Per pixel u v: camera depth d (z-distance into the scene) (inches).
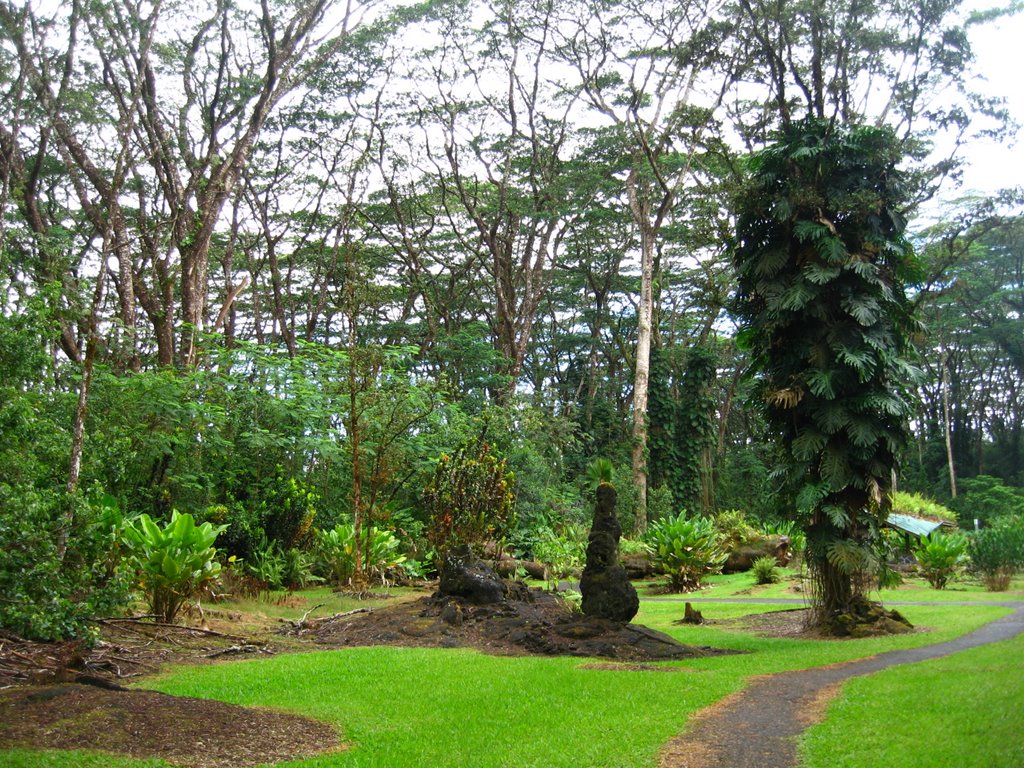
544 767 224.4
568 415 1638.8
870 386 500.7
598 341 2149.4
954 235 927.0
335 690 321.7
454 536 613.3
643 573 1027.9
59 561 330.0
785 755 225.5
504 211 1732.3
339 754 241.3
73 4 973.2
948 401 1441.9
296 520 735.7
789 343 523.2
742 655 415.5
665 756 230.1
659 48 1346.0
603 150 1630.2
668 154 1556.3
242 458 818.2
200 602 531.2
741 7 694.5
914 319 535.2
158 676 348.8
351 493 856.3
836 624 490.0
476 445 663.1
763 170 537.3
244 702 302.2
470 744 247.9
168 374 778.2
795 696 296.5
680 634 519.8
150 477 721.0
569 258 1999.3
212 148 1200.2
